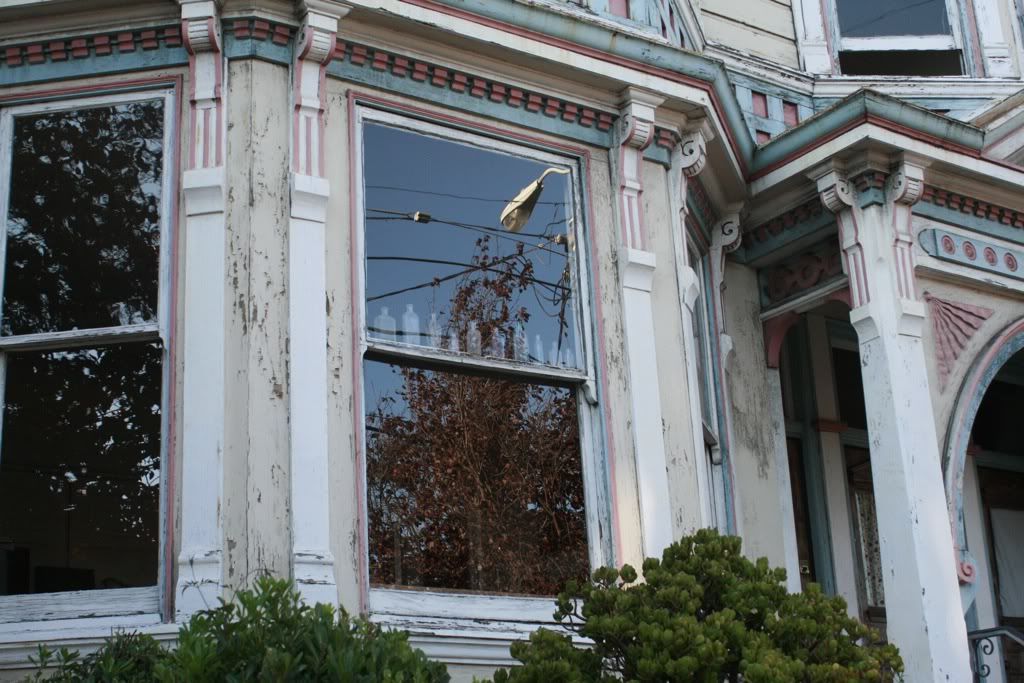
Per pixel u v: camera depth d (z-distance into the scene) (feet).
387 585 21.81
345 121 23.27
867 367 28.43
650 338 25.18
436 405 23.27
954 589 26.91
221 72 22.57
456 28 23.80
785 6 37.04
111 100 23.02
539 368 24.16
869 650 20.22
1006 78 37.40
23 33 23.04
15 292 22.40
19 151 23.07
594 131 26.05
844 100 28.02
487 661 21.80
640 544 23.85
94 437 21.77
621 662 19.51
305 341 21.58
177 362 21.44
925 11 38.42
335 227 22.58
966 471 37.76
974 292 30.66
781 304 31.58
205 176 21.95
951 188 30.35
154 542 21.13
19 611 20.89
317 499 20.89
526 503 23.58
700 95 26.50
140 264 22.29
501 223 24.70
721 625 18.99
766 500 30.53
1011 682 37.14
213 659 16.67
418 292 23.38
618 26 26.30
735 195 30.14
